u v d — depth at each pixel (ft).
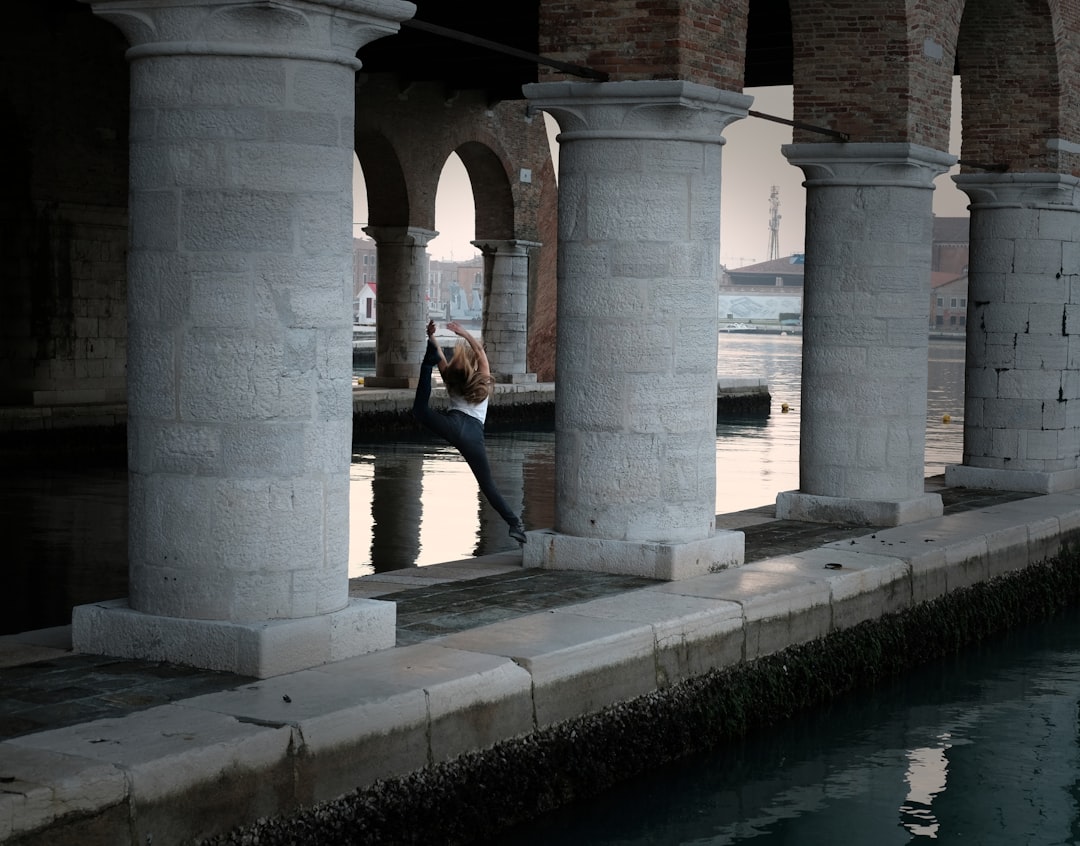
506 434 92.22
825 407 44.21
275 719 20.75
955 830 25.98
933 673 36.63
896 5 41.96
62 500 54.44
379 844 21.52
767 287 594.24
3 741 19.57
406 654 25.16
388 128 96.02
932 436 96.27
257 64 23.77
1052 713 33.30
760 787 27.66
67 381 77.51
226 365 23.97
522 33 80.23
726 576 33.81
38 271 75.87
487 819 23.58
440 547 45.19
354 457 74.13
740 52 34.73
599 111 33.37
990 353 53.93
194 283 23.98
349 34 24.59
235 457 24.00
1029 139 52.44
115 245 79.61
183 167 23.97
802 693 32.32
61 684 22.79
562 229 34.42
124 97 79.15
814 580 33.50
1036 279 53.11
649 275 33.45
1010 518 45.14
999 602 41.27
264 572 24.09
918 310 44.16
